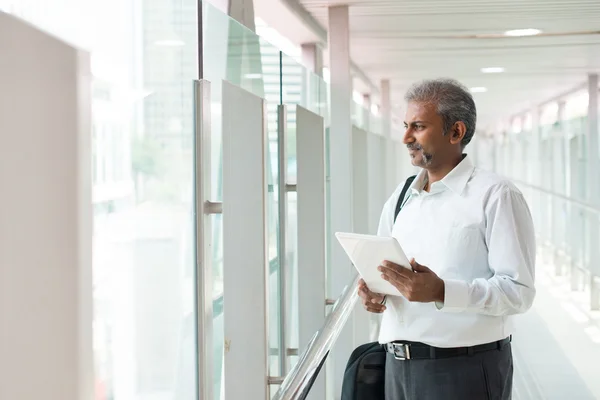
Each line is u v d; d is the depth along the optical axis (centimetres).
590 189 1021
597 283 974
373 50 816
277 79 394
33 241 123
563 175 1272
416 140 259
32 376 123
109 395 181
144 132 205
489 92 1480
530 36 738
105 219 178
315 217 438
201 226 247
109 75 180
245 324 296
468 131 260
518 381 650
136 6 198
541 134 1593
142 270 203
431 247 260
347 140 568
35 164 124
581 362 719
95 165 171
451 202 258
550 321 921
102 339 177
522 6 568
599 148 1011
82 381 143
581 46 818
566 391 617
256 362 299
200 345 248
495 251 247
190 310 247
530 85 1304
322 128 439
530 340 820
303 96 482
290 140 431
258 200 296
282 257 372
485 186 253
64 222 135
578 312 972
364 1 544
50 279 130
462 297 235
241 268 293
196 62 258
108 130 179
